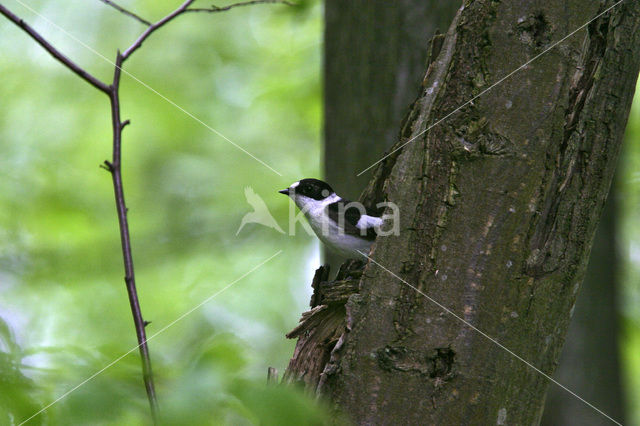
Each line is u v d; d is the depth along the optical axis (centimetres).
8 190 1317
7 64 1493
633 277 1314
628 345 1182
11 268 1266
